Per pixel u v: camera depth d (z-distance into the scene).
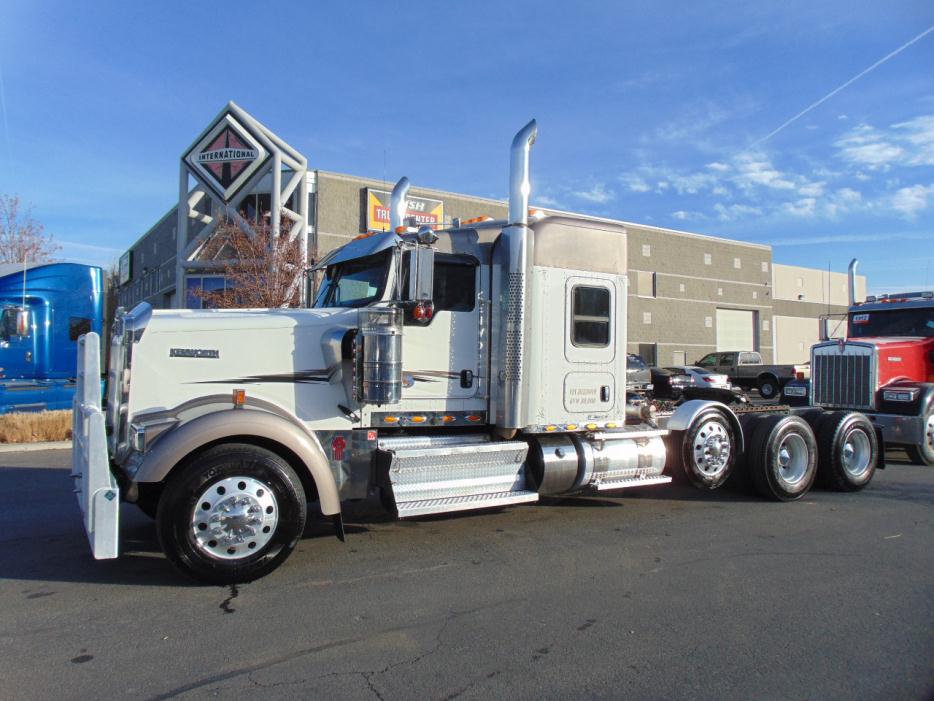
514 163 5.93
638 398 7.18
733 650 3.73
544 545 5.79
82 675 3.39
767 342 42.91
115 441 4.91
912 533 6.27
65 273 14.59
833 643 3.83
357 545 5.77
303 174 22.36
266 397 5.16
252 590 4.62
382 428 5.69
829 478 8.09
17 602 4.39
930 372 10.96
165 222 35.50
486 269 6.01
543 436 6.30
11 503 7.38
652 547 5.74
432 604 4.39
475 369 5.93
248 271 17.61
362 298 5.80
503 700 3.18
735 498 7.80
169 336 4.97
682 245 39.06
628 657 3.63
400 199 7.19
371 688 3.28
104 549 4.29
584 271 6.35
